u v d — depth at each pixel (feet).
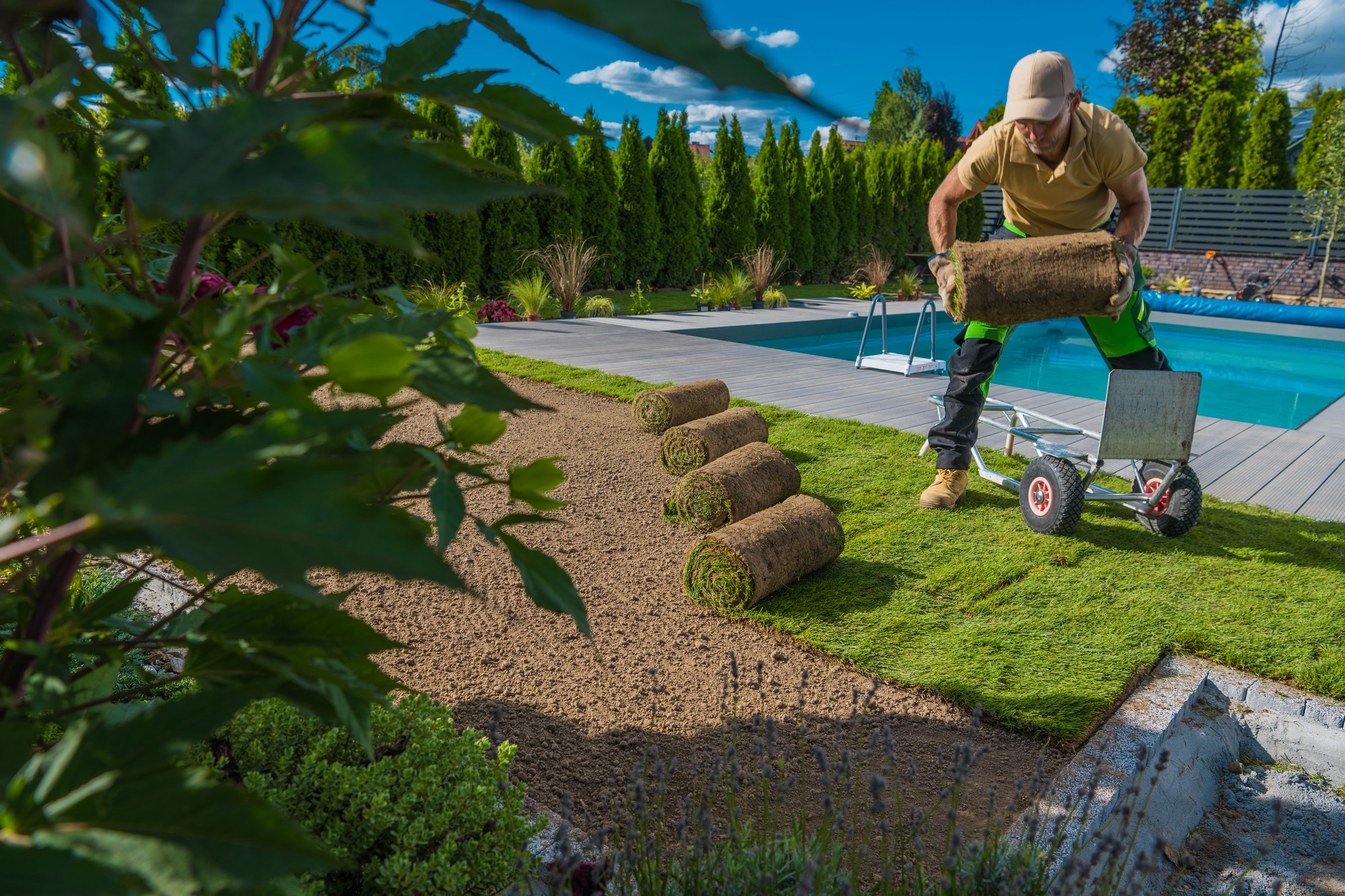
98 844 1.48
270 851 1.53
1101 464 13.58
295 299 2.32
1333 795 8.52
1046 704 9.00
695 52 0.90
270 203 1.08
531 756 8.05
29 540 1.34
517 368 26.86
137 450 1.48
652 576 12.50
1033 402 23.73
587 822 6.77
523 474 2.26
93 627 2.46
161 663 7.62
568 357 29.55
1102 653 10.12
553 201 49.16
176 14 1.15
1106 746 8.30
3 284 1.18
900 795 7.55
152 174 1.08
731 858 5.82
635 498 15.88
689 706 9.07
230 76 1.94
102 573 7.97
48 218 1.61
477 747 6.33
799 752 8.27
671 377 26.32
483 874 5.43
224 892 1.93
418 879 5.04
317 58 2.08
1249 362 44.55
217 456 1.23
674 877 5.77
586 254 47.73
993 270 12.69
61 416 1.49
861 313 51.29
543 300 42.91
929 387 26.17
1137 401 13.08
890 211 73.87
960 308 13.14
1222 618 11.03
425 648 10.18
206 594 2.89
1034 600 11.60
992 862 5.91
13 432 1.47
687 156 57.88
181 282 1.95
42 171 1.05
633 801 5.76
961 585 12.05
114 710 2.07
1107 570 12.62
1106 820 7.17
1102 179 13.50
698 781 7.64
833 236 69.15
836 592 11.76
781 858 5.73
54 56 2.09
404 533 1.22
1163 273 66.49
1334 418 23.20
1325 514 15.25
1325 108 70.44
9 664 2.14
